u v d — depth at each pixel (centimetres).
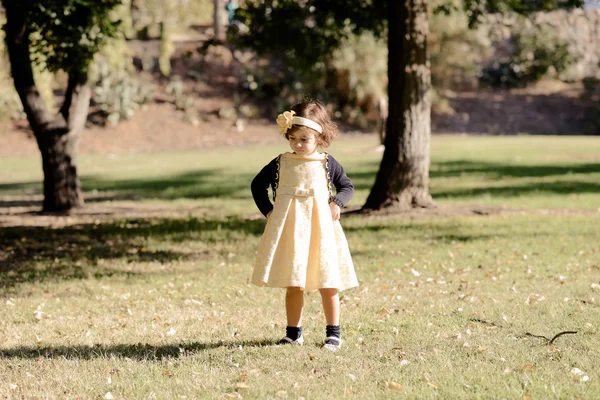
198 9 4409
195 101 3809
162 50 3853
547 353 443
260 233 1108
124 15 3466
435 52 3800
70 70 1314
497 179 1831
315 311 583
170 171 2373
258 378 403
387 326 527
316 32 1670
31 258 925
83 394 384
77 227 1220
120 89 3538
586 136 3428
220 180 2070
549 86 4347
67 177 1502
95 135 3403
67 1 1156
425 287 684
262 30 1664
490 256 859
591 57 4522
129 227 1205
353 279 465
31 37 1455
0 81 3303
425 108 1291
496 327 514
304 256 450
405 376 401
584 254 857
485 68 4381
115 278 769
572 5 1555
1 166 2759
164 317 577
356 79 3547
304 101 472
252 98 3872
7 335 530
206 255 920
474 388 379
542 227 1088
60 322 569
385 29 1700
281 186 466
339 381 395
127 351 471
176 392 384
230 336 509
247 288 696
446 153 2442
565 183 1712
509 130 3722
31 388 398
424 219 1191
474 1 1625
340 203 462
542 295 625
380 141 2750
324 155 472
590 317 539
